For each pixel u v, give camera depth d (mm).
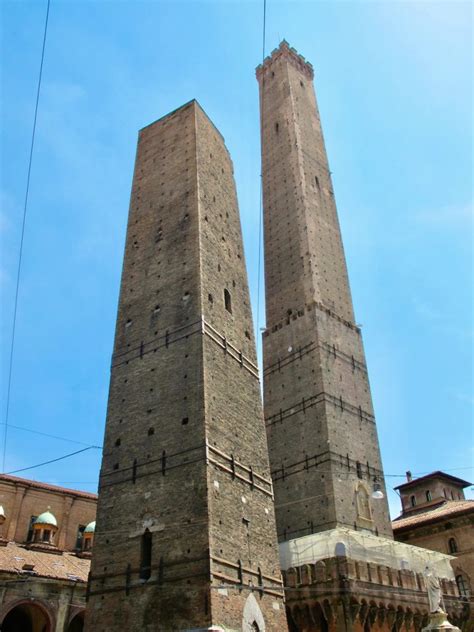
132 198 49344
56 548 62562
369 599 41406
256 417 39906
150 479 33625
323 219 72500
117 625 30031
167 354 38031
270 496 37531
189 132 49188
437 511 64188
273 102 86625
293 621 42906
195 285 39562
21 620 50312
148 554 31484
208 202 45594
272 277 69562
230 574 30203
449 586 50219
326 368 58531
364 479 54812
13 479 66312
